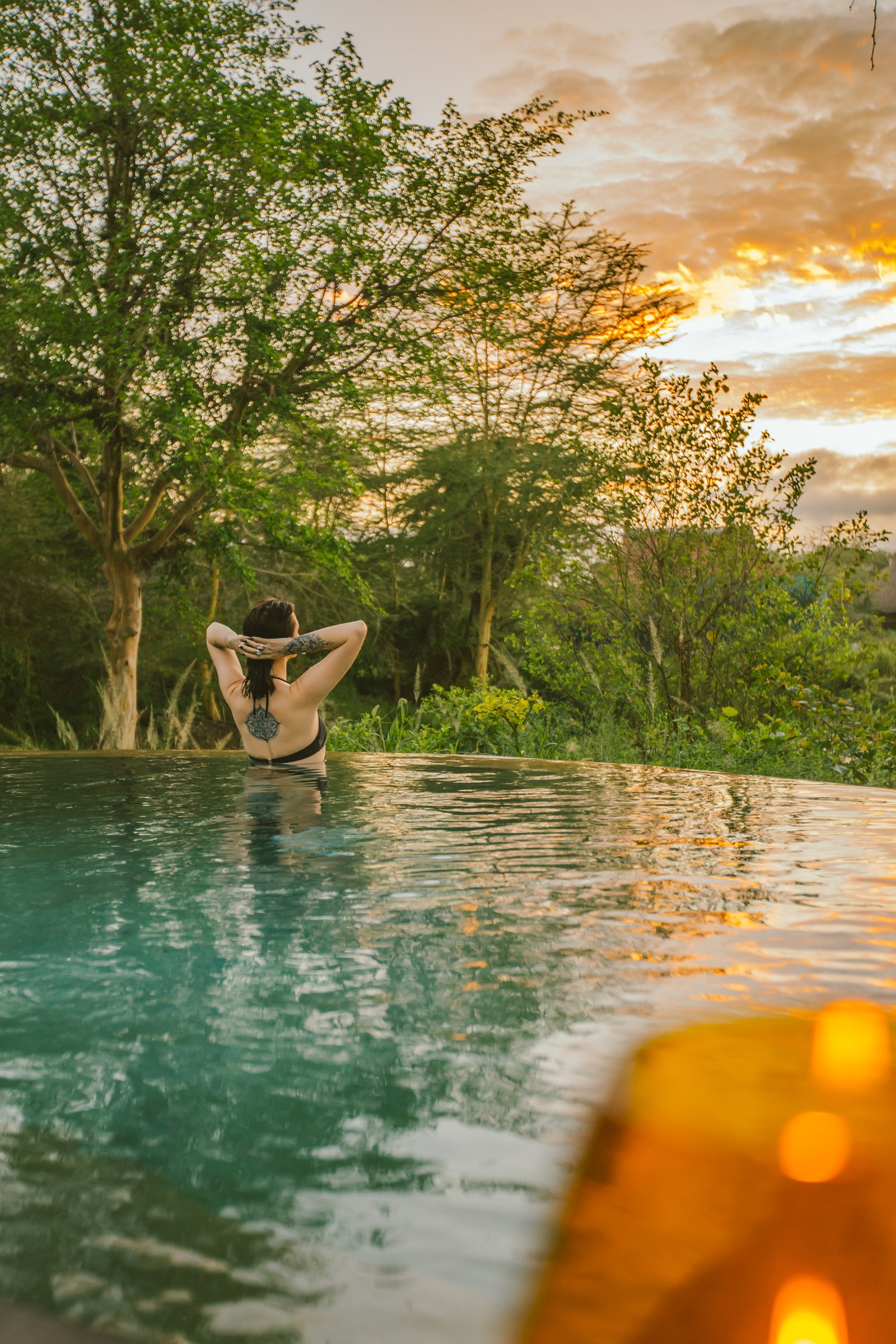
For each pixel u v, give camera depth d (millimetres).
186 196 12898
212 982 1173
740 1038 967
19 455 14859
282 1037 989
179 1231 635
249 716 3758
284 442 15219
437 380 14953
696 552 8852
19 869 1860
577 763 4309
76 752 4633
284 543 14773
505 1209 657
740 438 8594
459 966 1230
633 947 1324
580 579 9328
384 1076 885
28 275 12633
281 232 13273
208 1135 771
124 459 15281
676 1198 654
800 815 2678
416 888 1700
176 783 3334
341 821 2502
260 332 13258
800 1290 552
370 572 22859
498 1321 539
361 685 25672
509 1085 859
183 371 12859
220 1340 525
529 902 1598
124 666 15094
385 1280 581
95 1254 607
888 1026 1001
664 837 2270
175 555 15688
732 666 8570
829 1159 696
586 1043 962
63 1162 725
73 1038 988
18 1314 547
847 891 1694
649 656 8727
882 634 9875
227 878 1776
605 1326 533
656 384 9062
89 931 1404
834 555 8680
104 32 13422
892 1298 558
